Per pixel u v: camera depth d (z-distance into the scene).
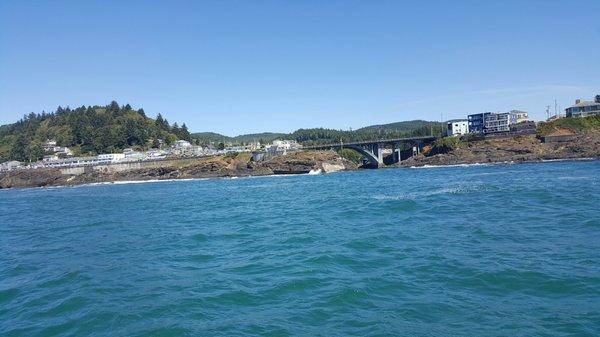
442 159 172.12
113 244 27.00
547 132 166.62
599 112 178.62
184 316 13.23
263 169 176.00
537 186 50.25
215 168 174.50
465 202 37.81
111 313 13.82
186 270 18.98
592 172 72.94
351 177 117.06
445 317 12.23
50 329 12.92
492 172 95.88
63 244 28.34
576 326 11.25
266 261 19.64
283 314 12.98
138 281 17.55
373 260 18.62
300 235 25.91
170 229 32.09
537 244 20.20
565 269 15.89
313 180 110.12
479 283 14.91
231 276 17.44
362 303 13.53
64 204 66.94
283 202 50.56
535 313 12.20
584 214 28.06
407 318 12.25
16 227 39.47
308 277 16.48
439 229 25.27
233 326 12.28
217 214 40.94
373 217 31.92
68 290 16.88
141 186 125.38
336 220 31.70
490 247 20.05
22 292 17.06
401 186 65.25
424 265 17.38
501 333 11.07
